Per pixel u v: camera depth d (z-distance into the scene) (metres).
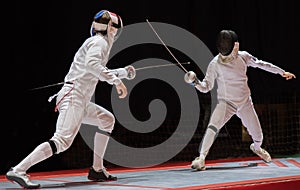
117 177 5.48
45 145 4.57
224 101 6.22
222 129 9.33
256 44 9.10
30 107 7.31
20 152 7.31
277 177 5.25
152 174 5.76
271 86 9.17
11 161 7.24
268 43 9.20
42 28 7.25
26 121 7.31
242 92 6.25
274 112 9.72
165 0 8.30
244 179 5.12
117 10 7.84
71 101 4.72
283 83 9.31
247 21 9.02
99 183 4.96
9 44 7.02
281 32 9.33
